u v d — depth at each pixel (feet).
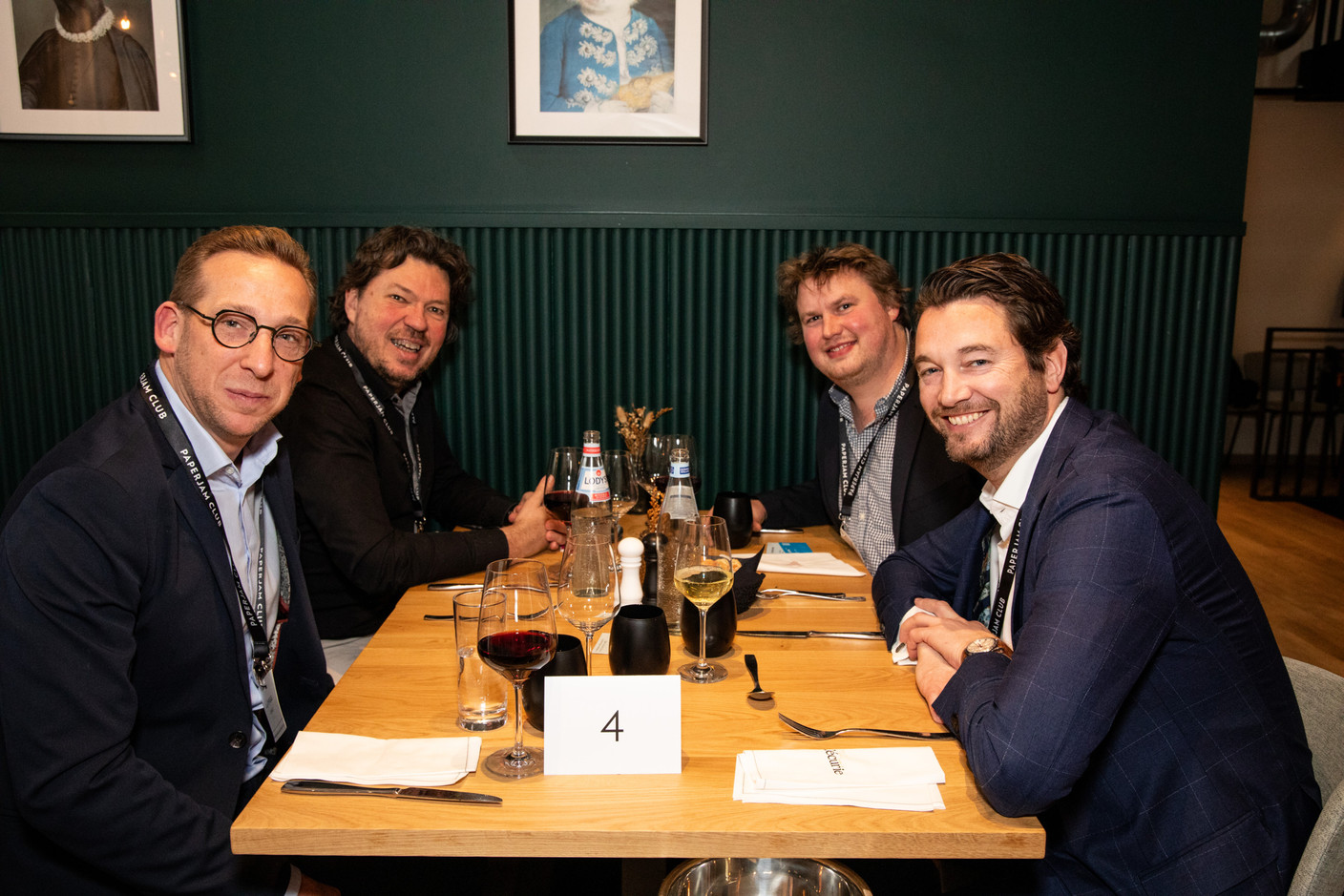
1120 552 3.51
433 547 6.03
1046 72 9.12
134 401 4.29
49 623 3.51
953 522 5.52
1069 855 3.92
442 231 9.17
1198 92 9.17
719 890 4.11
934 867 5.00
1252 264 22.72
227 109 8.98
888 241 9.29
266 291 4.29
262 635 4.71
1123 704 3.80
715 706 4.05
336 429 6.43
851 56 9.07
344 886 4.63
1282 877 3.54
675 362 9.50
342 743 3.64
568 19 8.89
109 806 3.48
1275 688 3.99
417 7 8.90
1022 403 4.23
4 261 9.11
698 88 9.02
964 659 3.91
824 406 8.01
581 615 4.16
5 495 9.41
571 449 6.64
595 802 3.28
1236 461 24.04
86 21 8.75
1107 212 9.32
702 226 9.20
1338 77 19.22
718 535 4.34
